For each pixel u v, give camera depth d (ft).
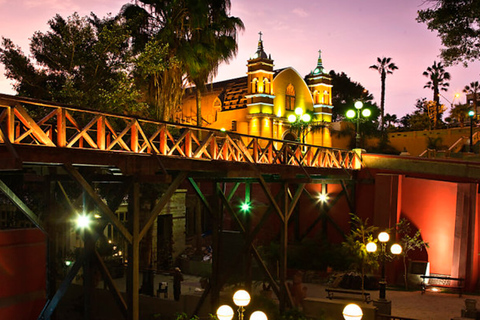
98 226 36.81
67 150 29.37
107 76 65.05
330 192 74.90
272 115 127.34
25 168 37.99
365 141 140.46
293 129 130.11
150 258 65.92
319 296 55.26
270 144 50.34
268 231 79.41
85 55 63.72
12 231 30.78
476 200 61.11
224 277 47.26
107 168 35.70
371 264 54.95
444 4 67.36
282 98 133.08
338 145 142.10
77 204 39.01
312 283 63.16
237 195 85.56
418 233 63.05
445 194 64.39
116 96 58.95
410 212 66.74
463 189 61.57
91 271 37.65
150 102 81.25
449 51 70.38
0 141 25.86
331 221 72.95
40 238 32.65
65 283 35.63
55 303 34.68
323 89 143.54
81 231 37.24
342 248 66.80
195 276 66.95
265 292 50.83
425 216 65.57
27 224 54.34
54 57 64.13
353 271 62.39
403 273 63.72
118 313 50.16
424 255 65.26
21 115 26.66
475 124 142.82
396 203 66.03
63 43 63.16
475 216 60.85
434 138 127.34
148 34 79.46
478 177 61.57
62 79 64.13
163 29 77.82
